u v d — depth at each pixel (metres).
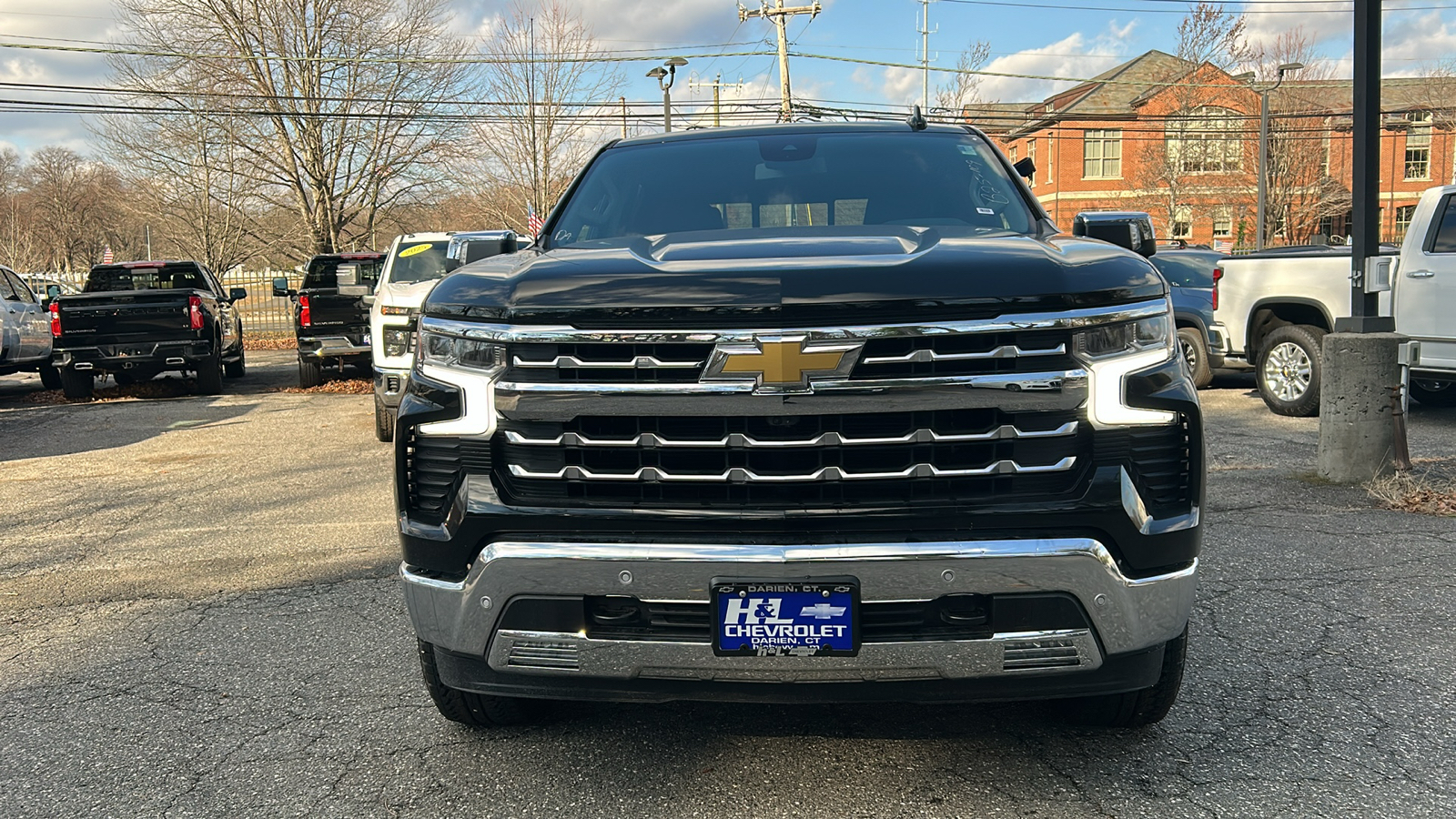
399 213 33.00
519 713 3.15
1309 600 4.32
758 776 2.89
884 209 3.50
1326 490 6.36
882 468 2.43
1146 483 2.48
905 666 2.45
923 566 2.39
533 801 2.78
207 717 3.40
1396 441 6.48
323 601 4.67
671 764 2.97
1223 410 10.05
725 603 2.42
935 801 2.73
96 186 58.91
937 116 38.03
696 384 2.41
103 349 13.27
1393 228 45.72
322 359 13.86
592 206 3.76
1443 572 4.67
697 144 4.04
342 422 10.80
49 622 4.50
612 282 2.49
